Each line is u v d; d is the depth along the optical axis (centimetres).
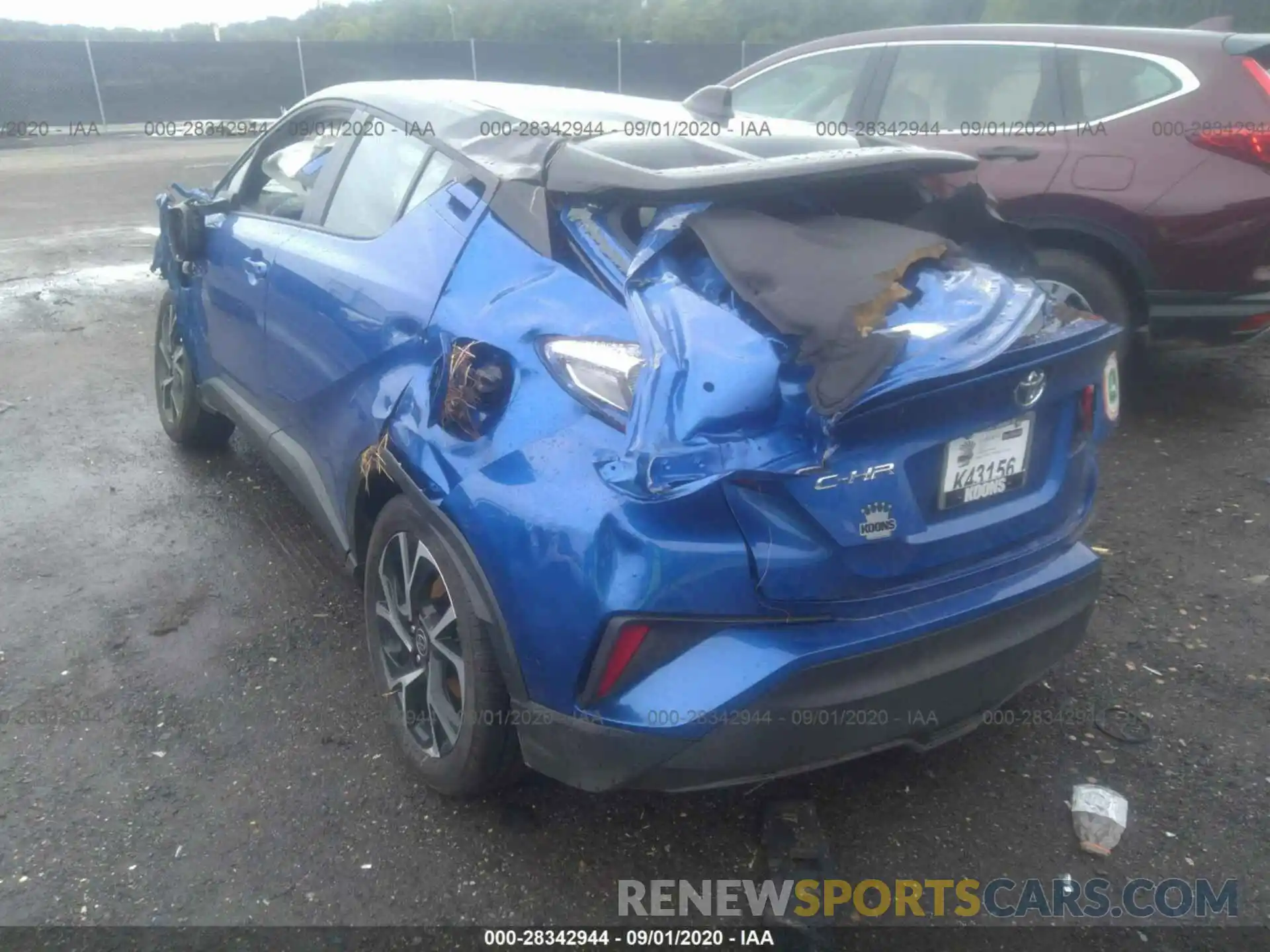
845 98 597
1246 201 485
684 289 228
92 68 2289
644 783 227
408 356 279
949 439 235
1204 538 428
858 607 230
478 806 280
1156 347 539
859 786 292
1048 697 331
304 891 253
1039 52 536
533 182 275
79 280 846
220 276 407
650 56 2602
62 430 530
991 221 305
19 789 283
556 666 227
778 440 215
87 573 393
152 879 255
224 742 304
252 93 2431
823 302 222
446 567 253
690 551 213
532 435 236
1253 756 304
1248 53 494
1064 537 273
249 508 447
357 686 330
